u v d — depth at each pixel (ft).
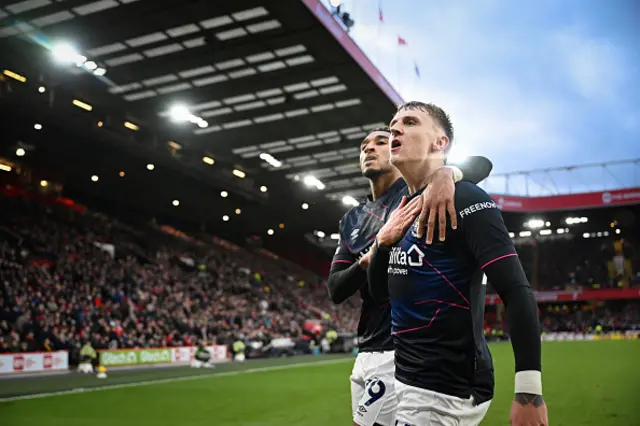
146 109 80.94
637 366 59.36
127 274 99.60
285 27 61.05
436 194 6.85
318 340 115.65
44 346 65.21
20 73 67.21
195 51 65.92
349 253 11.21
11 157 100.22
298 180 114.01
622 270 173.68
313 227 149.28
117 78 72.13
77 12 57.82
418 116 7.51
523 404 5.84
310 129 89.10
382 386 10.31
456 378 6.70
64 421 29.37
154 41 63.77
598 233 183.32
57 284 81.66
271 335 108.78
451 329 6.73
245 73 71.41
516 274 6.21
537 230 181.68
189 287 113.91
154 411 32.91
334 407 34.17
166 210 133.28
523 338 5.97
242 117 84.48
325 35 62.59
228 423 28.43
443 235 6.72
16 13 57.47
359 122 86.22
